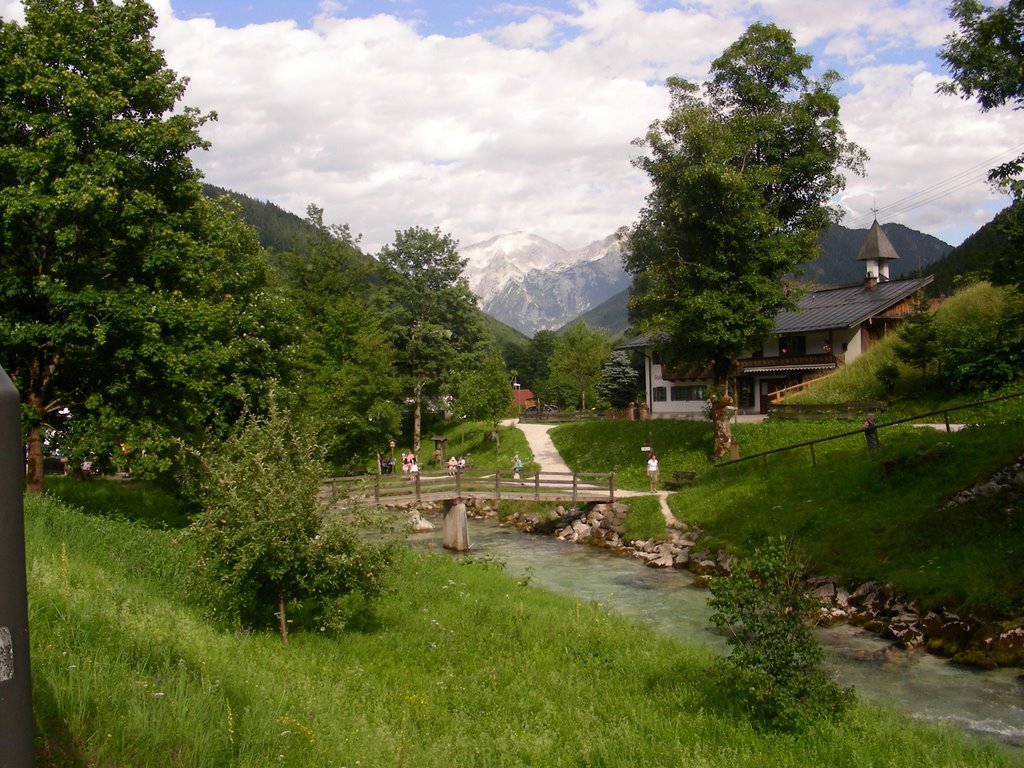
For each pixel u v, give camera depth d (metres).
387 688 11.09
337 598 14.15
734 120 34.88
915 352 34.22
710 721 10.30
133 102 21.61
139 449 21.12
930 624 17.62
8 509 3.44
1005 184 18.59
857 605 20.31
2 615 3.39
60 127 18.98
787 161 35.38
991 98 18.64
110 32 21.58
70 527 15.36
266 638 12.70
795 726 10.01
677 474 36.66
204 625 11.82
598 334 91.75
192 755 6.22
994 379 31.30
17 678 3.44
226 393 25.41
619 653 13.86
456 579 20.09
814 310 53.28
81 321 18.94
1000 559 18.72
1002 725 12.21
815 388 40.97
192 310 21.52
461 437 61.84
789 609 11.04
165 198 22.67
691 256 36.19
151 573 14.49
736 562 11.48
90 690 6.61
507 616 16.11
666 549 28.69
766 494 28.81
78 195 18.33
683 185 33.44
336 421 31.78
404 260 65.69
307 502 12.99
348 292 57.41
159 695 6.86
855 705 10.87
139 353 20.30
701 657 13.64
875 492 25.22
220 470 13.02
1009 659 15.48
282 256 55.91
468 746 9.04
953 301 38.78
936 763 9.15
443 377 63.00
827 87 35.19
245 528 12.30
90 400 20.80
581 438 50.28
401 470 54.78
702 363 38.03
